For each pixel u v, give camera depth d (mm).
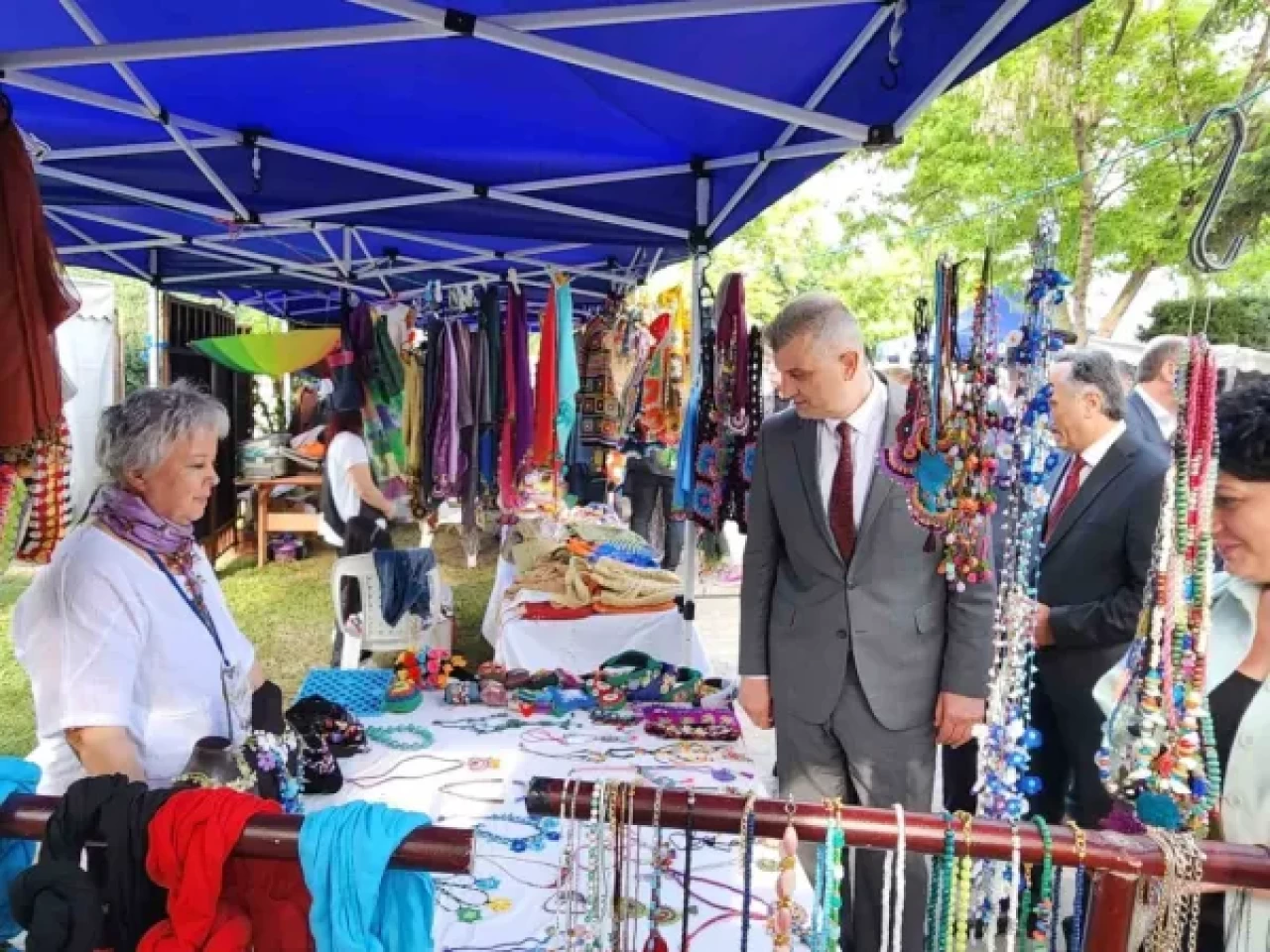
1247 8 7918
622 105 2572
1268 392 1137
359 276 5488
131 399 1604
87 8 2025
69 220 4680
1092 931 982
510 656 3480
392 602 4129
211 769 1483
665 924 1514
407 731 2441
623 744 2373
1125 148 8656
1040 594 2365
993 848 980
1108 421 2297
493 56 2191
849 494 2010
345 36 1853
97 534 1561
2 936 1062
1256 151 6953
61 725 1472
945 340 1826
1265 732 1154
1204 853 958
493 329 4242
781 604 2152
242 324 9914
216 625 1748
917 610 1997
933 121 9625
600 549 4570
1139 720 1097
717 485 3365
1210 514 1084
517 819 1916
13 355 1527
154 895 989
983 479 1800
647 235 3748
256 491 7805
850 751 2051
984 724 1759
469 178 3354
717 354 3365
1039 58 8609
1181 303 7312
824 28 1927
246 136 2885
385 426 4324
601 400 4828
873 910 1900
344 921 929
